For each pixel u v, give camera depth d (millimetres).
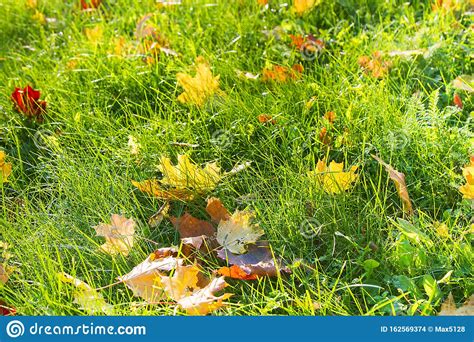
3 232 3236
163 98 4074
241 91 3932
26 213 3377
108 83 4199
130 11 4879
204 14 4738
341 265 3016
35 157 3842
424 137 3512
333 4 4621
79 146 3709
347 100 3783
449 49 4059
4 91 4227
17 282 3098
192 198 3396
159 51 4348
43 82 4234
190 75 4098
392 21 4426
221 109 3814
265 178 3488
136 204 3408
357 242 3104
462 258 2934
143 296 2867
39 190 3506
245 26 4523
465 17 4387
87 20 4973
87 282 3059
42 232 3266
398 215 3268
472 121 3666
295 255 3098
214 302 2736
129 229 3131
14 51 4824
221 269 2943
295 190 3271
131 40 4578
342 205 3207
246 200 3334
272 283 3006
